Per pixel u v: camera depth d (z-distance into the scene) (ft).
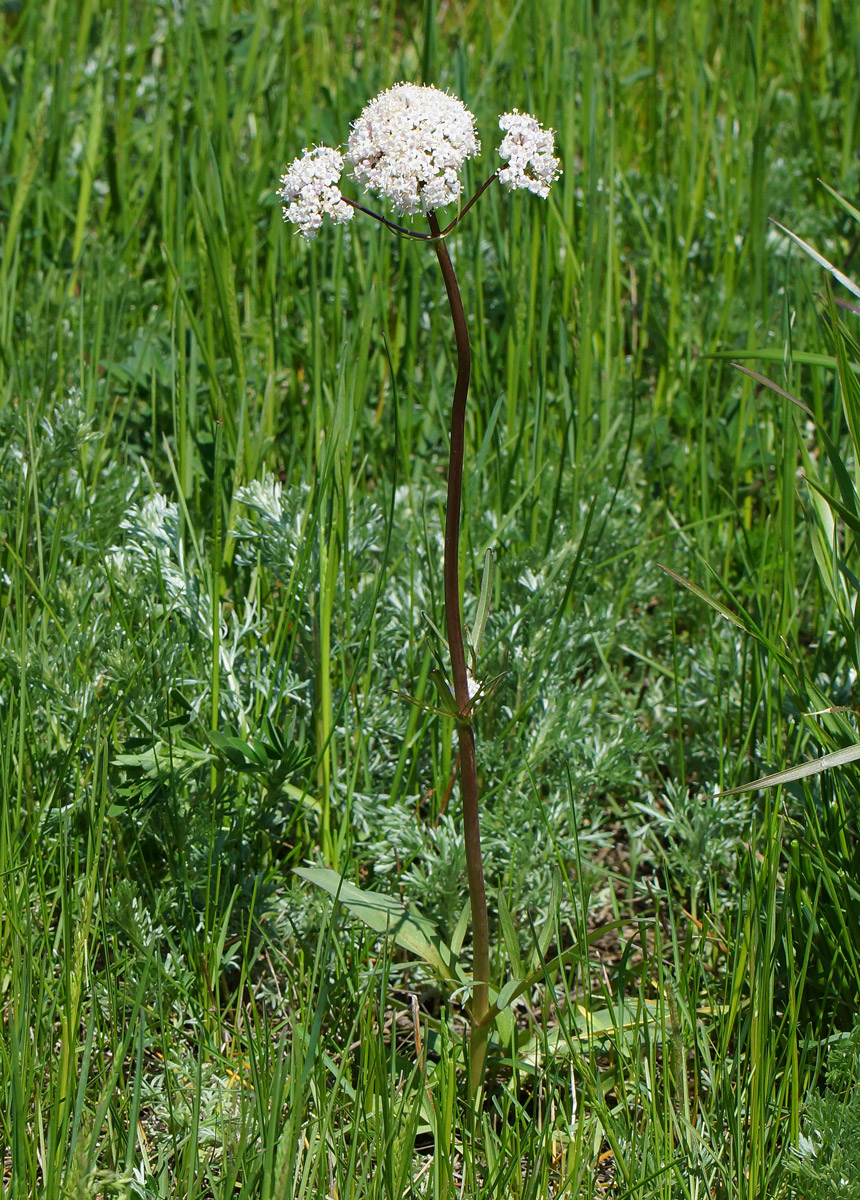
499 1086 7.47
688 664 10.15
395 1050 7.18
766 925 6.70
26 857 7.88
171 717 8.45
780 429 11.64
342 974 7.41
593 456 11.67
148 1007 7.38
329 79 18.44
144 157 15.80
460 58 14.10
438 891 8.17
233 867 8.14
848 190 15.42
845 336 7.80
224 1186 5.98
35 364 11.97
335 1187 6.40
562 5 16.26
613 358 13.09
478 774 9.09
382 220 5.81
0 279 12.50
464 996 7.38
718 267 14.46
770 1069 6.43
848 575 8.16
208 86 15.25
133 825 8.16
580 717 9.17
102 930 7.57
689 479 11.64
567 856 8.54
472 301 13.76
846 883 7.25
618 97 17.29
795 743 8.89
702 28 17.92
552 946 8.59
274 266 12.84
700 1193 6.40
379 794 9.11
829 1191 6.06
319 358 10.32
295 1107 5.97
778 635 9.12
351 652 9.68
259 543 9.55
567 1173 6.45
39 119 14.28
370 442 12.19
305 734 9.03
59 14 17.57
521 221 13.61
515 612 9.71
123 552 9.61
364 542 9.73
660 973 6.88
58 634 8.94
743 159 15.51
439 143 5.56
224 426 10.83
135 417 12.22
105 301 13.03
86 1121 6.59
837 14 18.92
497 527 10.43
